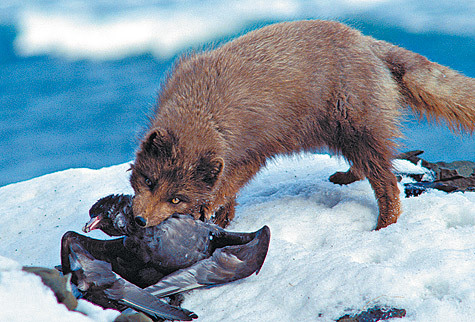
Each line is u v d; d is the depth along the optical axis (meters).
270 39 9.28
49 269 4.52
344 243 8.44
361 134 9.22
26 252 10.18
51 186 13.80
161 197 7.65
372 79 9.18
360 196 10.51
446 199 9.17
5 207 12.98
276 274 7.73
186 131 8.11
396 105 9.50
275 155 9.67
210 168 7.85
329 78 9.12
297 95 9.05
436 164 11.97
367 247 7.91
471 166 11.84
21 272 4.17
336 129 9.42
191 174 7.79
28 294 3.96
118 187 13.22
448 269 6.53
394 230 8.31
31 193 13.62
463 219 8.69
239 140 8.70
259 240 7.37
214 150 8.12
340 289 6.58
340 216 9.69
